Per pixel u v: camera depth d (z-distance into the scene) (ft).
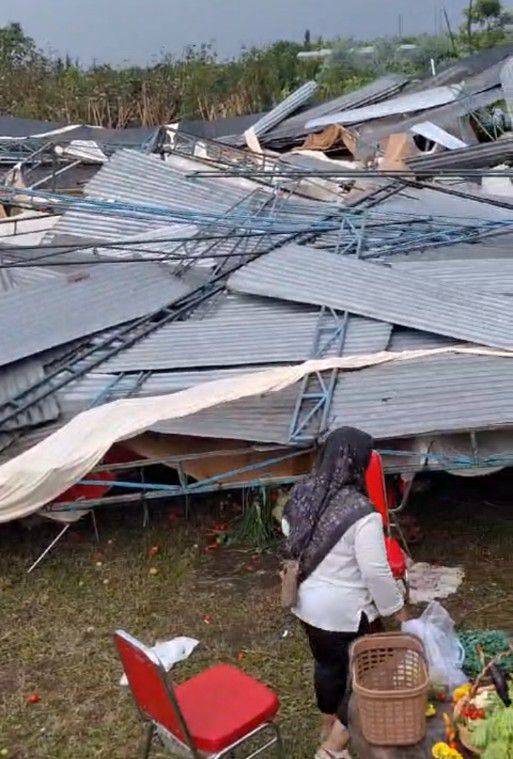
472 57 66.64
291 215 31.86
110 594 18.88
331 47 92.48
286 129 61.46
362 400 19.24
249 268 25.57
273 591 18.70
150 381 21.38
